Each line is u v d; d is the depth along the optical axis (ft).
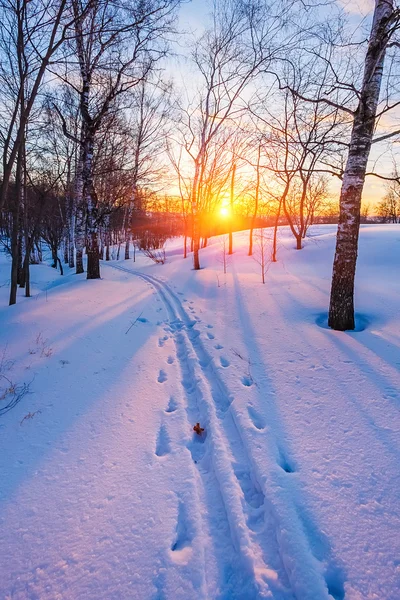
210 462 8.81
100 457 8.68
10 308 22.06
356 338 15.84
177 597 5.43
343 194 16.79
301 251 45.34
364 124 15.51
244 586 5.80
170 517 6.95
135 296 29.50
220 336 18.19
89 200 34.17
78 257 47.26
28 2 15.30
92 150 32.55
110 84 28.84
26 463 8.34
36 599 5.33
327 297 23.29
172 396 12.12
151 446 9.27
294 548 6.13
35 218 40.55
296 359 14.40
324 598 5.32
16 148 16.05
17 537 6.38
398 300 19.97
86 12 15.89
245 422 10.07
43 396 11.50
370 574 5.73
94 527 6.66
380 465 8.14
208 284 34.32
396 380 11.75
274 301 24.06
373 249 36.55
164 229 160.35
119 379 13.15
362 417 10.02
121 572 5.80
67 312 21.45
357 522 6.69
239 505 7.23
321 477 7.88
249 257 49.08
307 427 9.80
